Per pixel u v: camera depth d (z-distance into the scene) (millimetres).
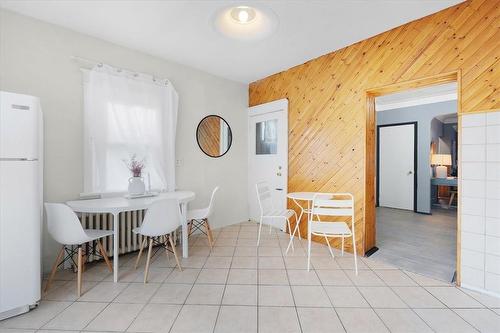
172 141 3230
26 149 1761
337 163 3057
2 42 2166
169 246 3117
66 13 2252
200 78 3682
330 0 2080
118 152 2787
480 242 2023
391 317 1736
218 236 3559
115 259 2227
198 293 2047
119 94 2785
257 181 4250
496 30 1941
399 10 2221
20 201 1739
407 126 5457
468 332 1589
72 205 2223
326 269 2492
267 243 3271
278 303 1905
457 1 2090
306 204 3414
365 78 2773
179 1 2094
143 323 1675
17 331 1595
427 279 2281
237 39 2744
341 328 1624
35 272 1812
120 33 2605
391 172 5758
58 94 2443
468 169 2070
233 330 1606
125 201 2447
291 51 3066
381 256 2826
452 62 2156
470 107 2057
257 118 4219
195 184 3652
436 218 4750
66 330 1604
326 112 3166
